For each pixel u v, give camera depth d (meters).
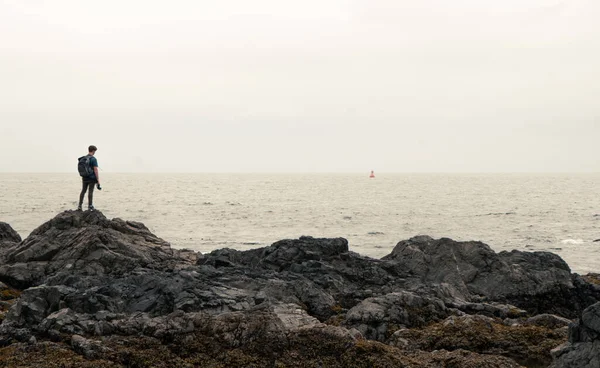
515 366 11.30
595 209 101.00
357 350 11.83
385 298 15.34
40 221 69.31
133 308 14.74
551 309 19.27
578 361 10.37
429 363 11.48
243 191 172.62
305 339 12.17
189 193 155.25
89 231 21.44
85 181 23.81
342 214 88.56
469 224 74.12
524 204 114.81
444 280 20.14
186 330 12.49
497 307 16.20
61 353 11.59
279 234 62.62
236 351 11.91
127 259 20.53
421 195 150.25
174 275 17.77
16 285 19.69
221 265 21.42
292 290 17.12
